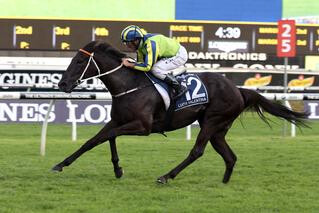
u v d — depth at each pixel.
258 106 10.80
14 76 20.56
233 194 9.40
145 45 9.93
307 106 20.27
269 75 23.78
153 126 10.20
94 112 19.42
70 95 13.86
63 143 15.55
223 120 10.45
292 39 18.61
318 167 12.06
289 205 8.65
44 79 20.69
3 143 15.43
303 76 24.14
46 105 19.36
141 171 11.33
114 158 10.44
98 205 8.43
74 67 9.89
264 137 17.66
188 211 8.16
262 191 9.65
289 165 12.29
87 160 12.73
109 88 10.00
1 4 25.50
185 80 10.28
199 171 11.50
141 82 9.96
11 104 19.23
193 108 10.22
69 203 8.54
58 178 10.52
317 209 8.43
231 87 10.52
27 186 9.77
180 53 10.30
